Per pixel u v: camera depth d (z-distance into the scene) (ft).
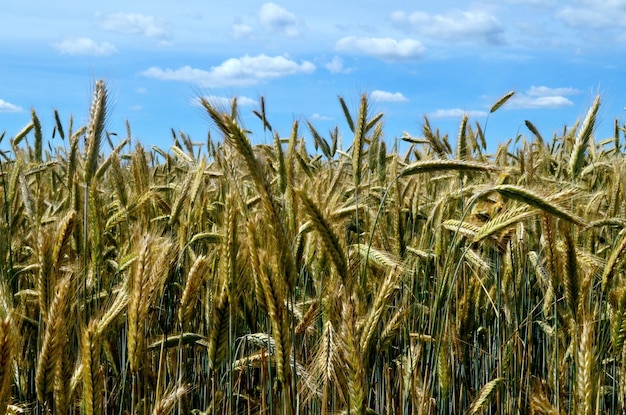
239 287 2.93
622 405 3.21
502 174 3.71
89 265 3.55
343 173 4.72
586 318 3.04
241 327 3.54
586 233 3.82
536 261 3.49
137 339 2.80
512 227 3.25
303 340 3.46
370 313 2.94
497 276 3.59
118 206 4.19
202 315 3.69
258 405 3.39
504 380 3.48
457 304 3.63
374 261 3.26
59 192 4.92
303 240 3.32
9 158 5.16
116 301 3.08
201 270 2.98
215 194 4.44
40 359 2.69
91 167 3.34
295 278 2.77
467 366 3.82
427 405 3.14
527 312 3.75
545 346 3.74
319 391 2.94
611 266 3.14
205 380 3.48
